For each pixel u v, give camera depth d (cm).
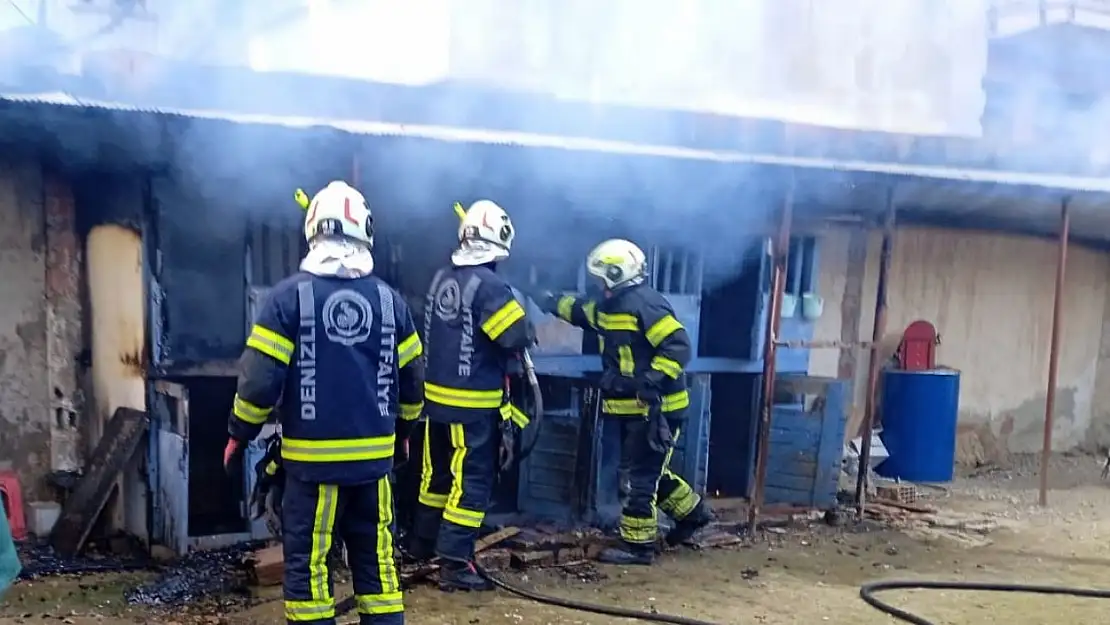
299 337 350
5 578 237
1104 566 568
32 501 529
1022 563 569
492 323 454
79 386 546
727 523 612
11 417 524
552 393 619
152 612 424
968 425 876
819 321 778
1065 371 933
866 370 809
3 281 519
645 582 502
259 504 375
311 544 360
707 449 628
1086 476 836
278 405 362
